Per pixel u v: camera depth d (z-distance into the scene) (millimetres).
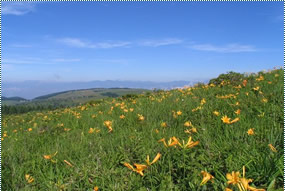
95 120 6066
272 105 4074
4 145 4578
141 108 6281
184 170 2402
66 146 3811
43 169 2996
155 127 4156
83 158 3139
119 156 3068
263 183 2240
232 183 1876
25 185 2736
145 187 2395
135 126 4516
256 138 3039
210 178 2125
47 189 2566
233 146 2824
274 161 2299
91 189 2451
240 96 5332
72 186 2576
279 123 3363
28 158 3498
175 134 3533
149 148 3043
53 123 6875
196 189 2230
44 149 3820
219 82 8047
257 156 2463
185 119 4383
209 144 2916
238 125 3475
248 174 2293
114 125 4789
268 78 6945
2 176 2918
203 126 3635
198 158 2604
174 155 2744
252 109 4230
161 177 2434
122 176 2604
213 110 4578
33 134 5609
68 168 2932
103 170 2814
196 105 5340
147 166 2363
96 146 3637
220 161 2539
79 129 5215
